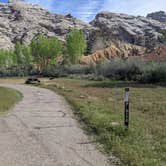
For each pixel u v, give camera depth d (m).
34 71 93.38
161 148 9.62
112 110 18.03
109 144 10.12
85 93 31.06
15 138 11.29
